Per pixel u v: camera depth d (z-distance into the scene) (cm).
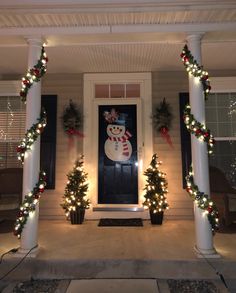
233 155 487
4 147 496
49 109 494
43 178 312
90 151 486
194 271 278
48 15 297
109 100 493
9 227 415
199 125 304
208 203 293
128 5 287
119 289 257
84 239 352
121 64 462
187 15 301
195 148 308
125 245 327
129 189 478
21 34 318
